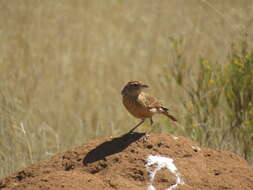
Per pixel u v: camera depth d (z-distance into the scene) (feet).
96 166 24.91
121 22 71.26
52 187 22.39
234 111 38.11
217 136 37.93
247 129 36.09
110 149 25.99
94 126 49.44
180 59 46.83
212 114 39.37
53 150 42.70
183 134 40.29
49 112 51.01
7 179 25.85
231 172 23.93
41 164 26.13
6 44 58.49
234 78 37.96
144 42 65.72
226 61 47.67
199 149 26.53
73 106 53.62
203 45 58.65
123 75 58.65
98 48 63.77
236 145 36.52
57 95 54.24
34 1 69.21
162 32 67.56
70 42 63.82
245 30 45.96
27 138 39.99
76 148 26.73
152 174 23.63
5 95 44.27
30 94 51.26
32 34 63.31
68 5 71.82
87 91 55.88
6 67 53.31
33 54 58.03
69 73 57.93
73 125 49.26
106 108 52.65
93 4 74.49
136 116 30.35
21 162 37.47
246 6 66.64
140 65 60.44
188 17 69.41
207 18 65.77
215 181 23.00
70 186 22.35
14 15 65.31
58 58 59.98
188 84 44.34
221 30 58.80
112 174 23.73
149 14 73.77
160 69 57.52
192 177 23.39
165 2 75.82
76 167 25.32
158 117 43.62
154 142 25.94
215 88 39.29
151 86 53.16
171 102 45.85
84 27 66.69
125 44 65.36
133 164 24.31
